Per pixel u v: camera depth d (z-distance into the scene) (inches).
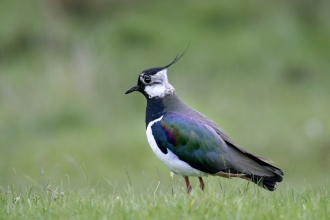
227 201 320.2
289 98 852.6
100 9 1045.2
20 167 662.5
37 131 746.8
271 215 302.4
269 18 1020.5
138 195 363.6
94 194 357.4
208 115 757.9
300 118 770.8
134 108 788.6
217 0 1044.5
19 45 962.1
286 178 640.4
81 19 1029.2
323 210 310.5
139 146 672.4
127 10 1040.8
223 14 1023.6
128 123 750.5
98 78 821.9
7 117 761.6
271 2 1048.8
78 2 1040.2
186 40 971.9
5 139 726.5
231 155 376.8
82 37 973.8
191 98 810.8
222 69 922.1
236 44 964.6
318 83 912.3
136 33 980.6
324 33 1009.5
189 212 307.1
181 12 1031.6
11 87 819.4
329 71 942.4
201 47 960.3
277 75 920.3
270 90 874.1
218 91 857.5
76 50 912.3
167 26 1001.5
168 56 934.4
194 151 378.3
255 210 308.0
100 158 660.1
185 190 361.4
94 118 764.0
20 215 323.3
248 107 808.3
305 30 1015.6
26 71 882.1
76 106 774.5
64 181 621.0
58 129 753.0
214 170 377.1
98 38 969.5
